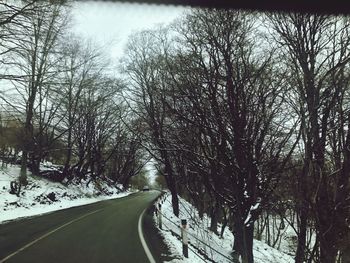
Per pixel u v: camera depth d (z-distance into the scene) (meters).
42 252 11.48
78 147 45.28
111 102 44.06
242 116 11.47
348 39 9.12
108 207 30.23
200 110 12.15
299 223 9.70
